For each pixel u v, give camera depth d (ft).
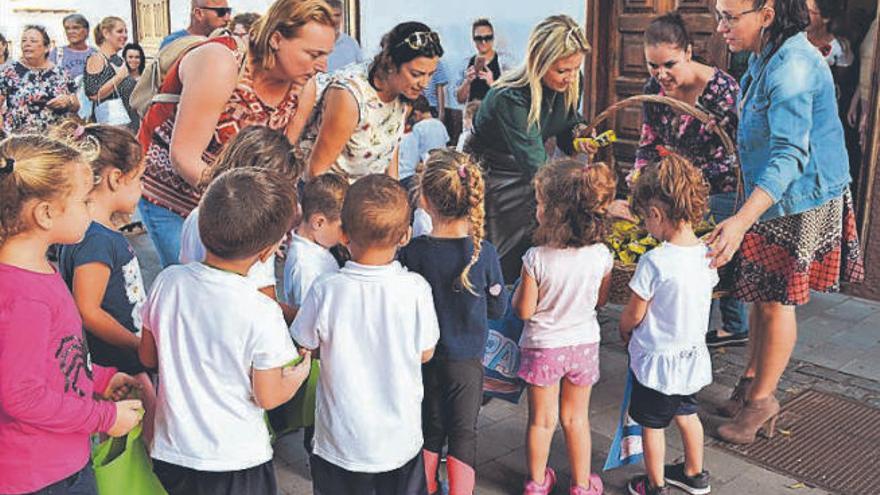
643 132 14.92
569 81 13.38
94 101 25.46
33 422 6.51
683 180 9.73
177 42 11.61
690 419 10.50
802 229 11.11
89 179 7.06
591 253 9.96
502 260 14.29
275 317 7.54
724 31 11.32
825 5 19.38
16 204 6.56
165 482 7.72
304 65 10.15
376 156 11.91
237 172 7.63
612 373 14.37
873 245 17.75
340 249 11.07
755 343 12.51
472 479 9.81
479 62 23.84
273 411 9.45
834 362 14.92
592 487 10.71
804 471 11.48
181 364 7.49
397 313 8.21
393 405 8.30
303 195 10.17
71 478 7.00
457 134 25.49
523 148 13.41
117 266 8.79
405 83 11.18
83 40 26.61
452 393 9.60
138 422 7.42
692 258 9.91
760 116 11.09
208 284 7.43
